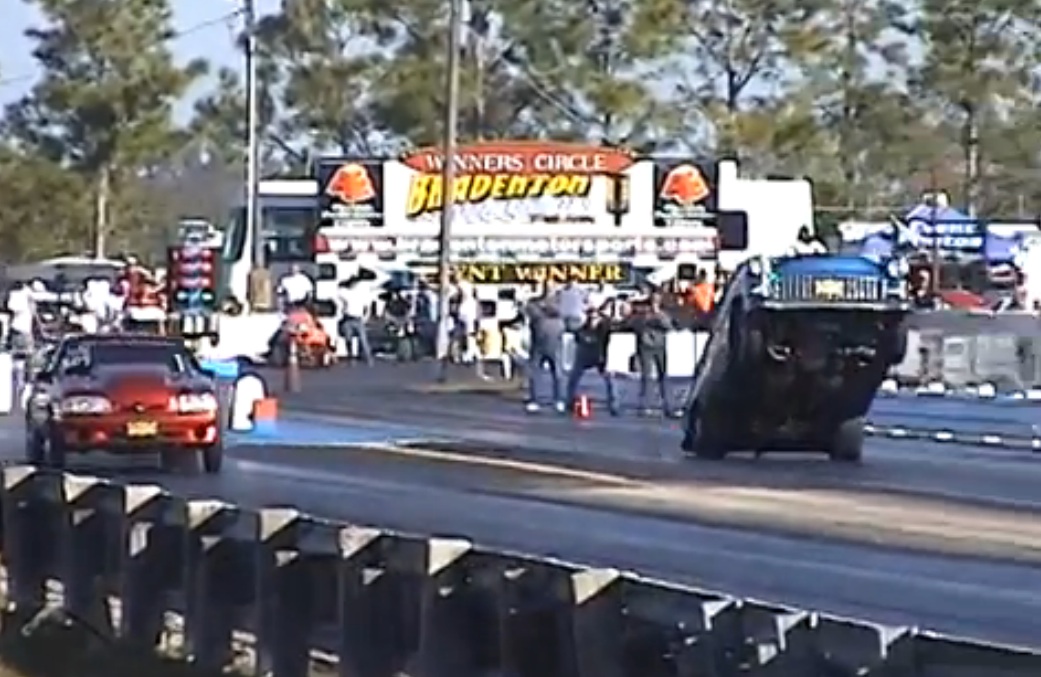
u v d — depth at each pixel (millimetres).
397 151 185500
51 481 34750
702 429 65688
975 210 193500
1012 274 146625
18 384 89812
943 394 87312
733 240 142625
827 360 62719
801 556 42844
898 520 49125
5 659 32719
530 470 61438
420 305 125938
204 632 30266
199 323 114188
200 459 61062
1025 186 194125
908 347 81250
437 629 25438
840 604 36750
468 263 138875
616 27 187625
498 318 123750
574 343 86250
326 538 27938
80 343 62562
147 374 60719
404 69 189500
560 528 47344
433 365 119375
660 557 42562
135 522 32031
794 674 20328
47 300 133375
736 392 64125
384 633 26641
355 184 137875
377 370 115938
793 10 186750
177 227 190500
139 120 196375
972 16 187250
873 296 62625
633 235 140250
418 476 59500
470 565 25312
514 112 191750
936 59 189375
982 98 189500
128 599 32062
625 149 160500
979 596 37844
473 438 73562
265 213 141500
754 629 20797
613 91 185875
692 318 96562
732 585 38844
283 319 116750
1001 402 83812
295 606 28359
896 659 19312
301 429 77688
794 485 57500
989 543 44938
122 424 59094
